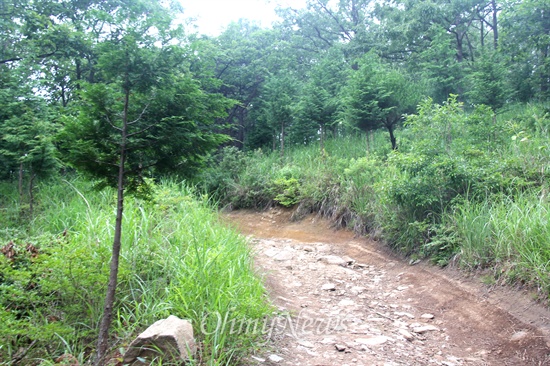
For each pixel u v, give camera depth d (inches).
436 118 315.0
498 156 294.0
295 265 282.0
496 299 192.7
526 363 147.9
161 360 115.5
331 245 343.6
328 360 143.6
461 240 240.1
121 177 120.6
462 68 577.6
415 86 472.4
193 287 152.6
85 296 152.5
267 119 668.7
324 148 564.4
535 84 530.0
